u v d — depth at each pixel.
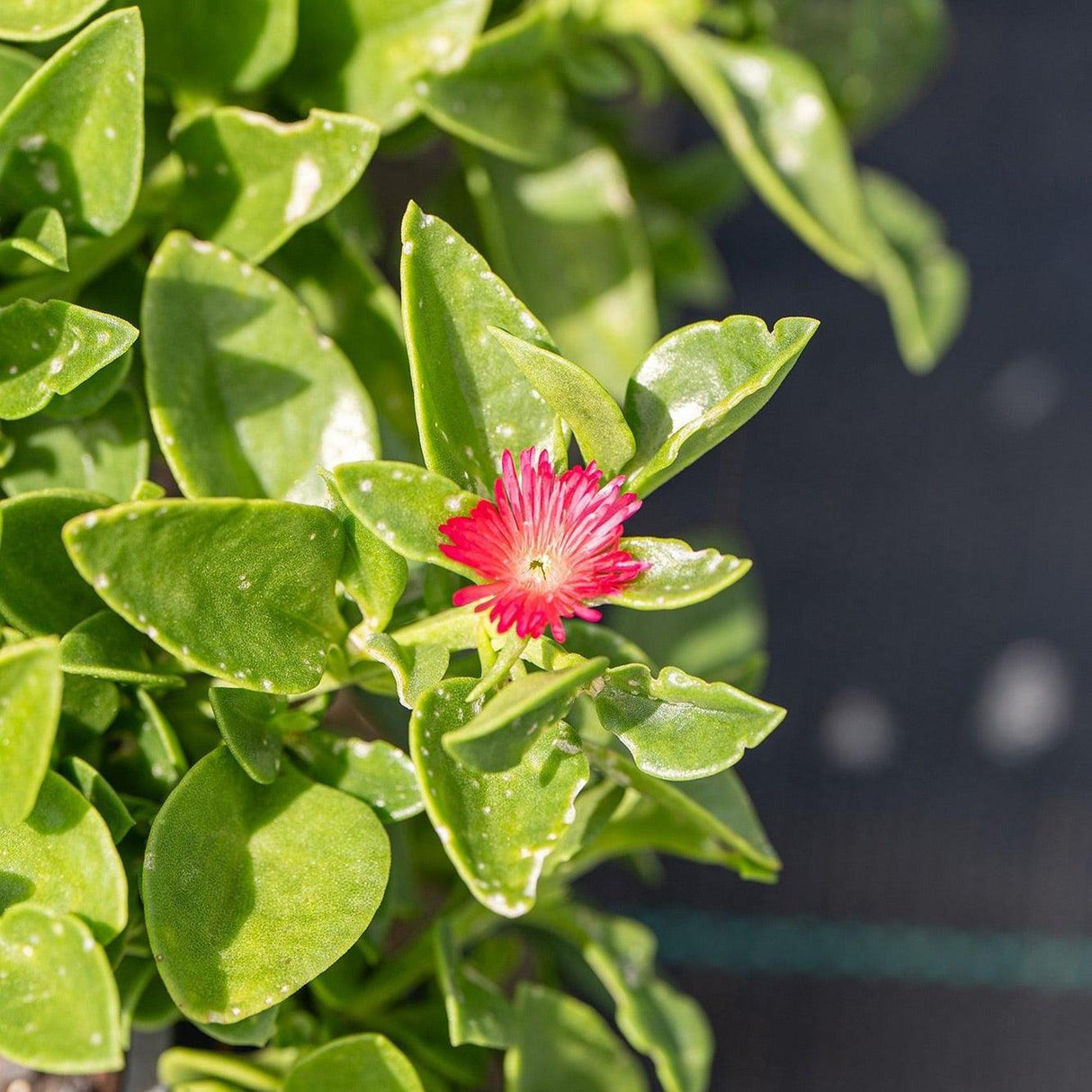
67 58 0.35
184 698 0.36
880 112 0.49
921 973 0.69
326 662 0.35
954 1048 0.68
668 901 0.69
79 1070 0.33
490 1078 0.39
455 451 0.34
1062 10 0.83
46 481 0.36
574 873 0.40
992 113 0.81
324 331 0.38
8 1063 0.37
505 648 0.34
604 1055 0.39
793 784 0.71
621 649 0.36
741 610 0.42
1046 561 0.75
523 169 0.41
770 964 0.69
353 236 0.39
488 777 0.34
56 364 0.35
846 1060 0.67
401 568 0.35
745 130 0.40
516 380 0.35
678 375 0.34
